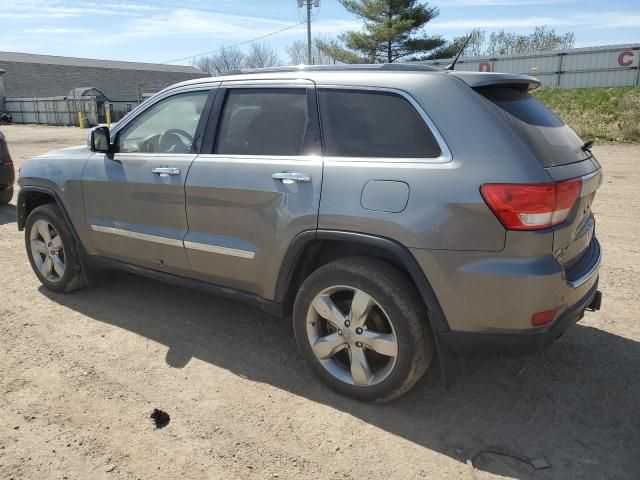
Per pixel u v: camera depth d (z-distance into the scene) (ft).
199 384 10.98
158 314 14.32
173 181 12.13
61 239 14.92
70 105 128.16
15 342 12.69
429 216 8.92
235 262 11.43
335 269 10.04
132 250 13.42
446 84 9.45
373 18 119.85
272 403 10.35
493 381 11.11
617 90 70.95
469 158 8.85
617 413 10.07
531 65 100.12
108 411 10.05
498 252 8.59
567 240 9.09
